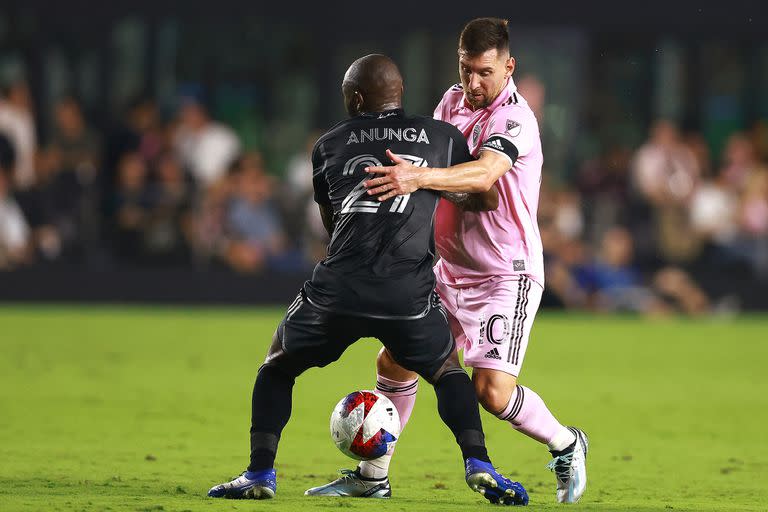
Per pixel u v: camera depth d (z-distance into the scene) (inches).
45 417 1294.3
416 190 784.9
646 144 3024.1
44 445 1102.4
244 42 2945.4
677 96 3041.3
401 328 785.6
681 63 3034.0
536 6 2999.5
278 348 806.5
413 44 2972.4
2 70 2842.0
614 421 1387.8
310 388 1620.3
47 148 2815.0
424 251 790.5
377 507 764.0
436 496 861.8
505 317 845.2
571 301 2903.5
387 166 776.9
